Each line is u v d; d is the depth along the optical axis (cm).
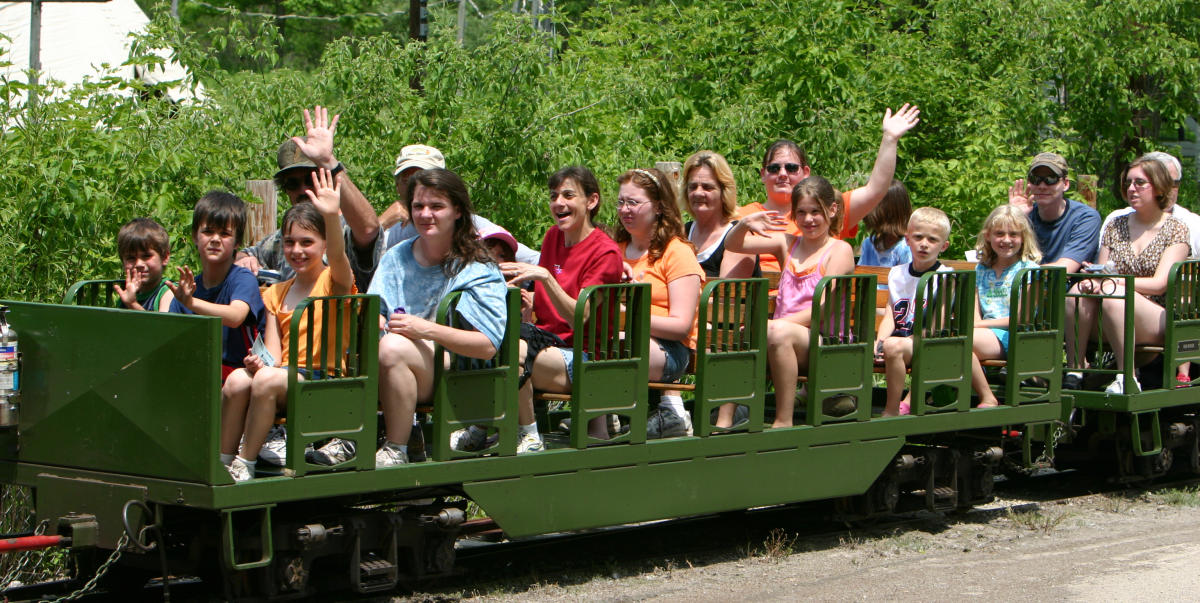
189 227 1115
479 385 806
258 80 1377
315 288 821
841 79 1741
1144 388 1227
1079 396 1184
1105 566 905
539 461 830
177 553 801
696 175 1045
